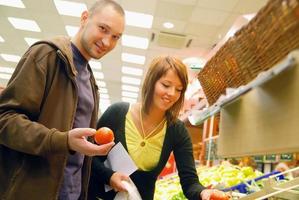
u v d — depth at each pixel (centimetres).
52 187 120
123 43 776
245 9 551
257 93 92
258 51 75
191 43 721
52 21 708
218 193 125
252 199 123
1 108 117
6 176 121
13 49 935
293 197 120
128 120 168
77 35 151
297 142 71
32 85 119
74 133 112
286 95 76
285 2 61
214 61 102
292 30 62
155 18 630
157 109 159
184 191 162
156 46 768
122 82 1162
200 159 323
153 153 165
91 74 159
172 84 147
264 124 87
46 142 112
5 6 664
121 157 161
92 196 164
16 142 114
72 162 141
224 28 634
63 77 130
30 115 123
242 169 209
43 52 125
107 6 143
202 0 543
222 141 124
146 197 164
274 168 249
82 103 145
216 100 111
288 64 61
